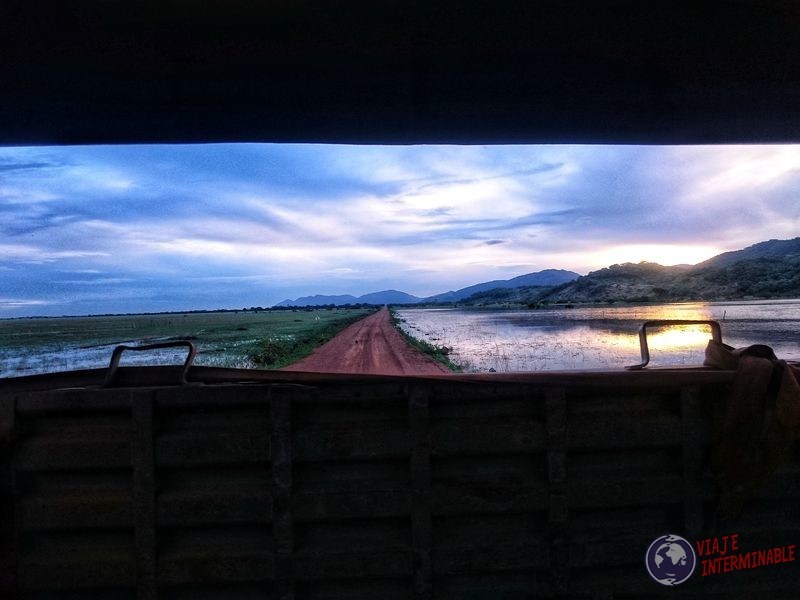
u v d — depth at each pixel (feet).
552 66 9.08
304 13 7.87
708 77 9.21
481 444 8.46
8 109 9.18
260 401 8.39
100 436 8.36
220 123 9.99
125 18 7.74
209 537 8.30
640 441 8.70
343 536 8.36
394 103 9.75
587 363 73.36
